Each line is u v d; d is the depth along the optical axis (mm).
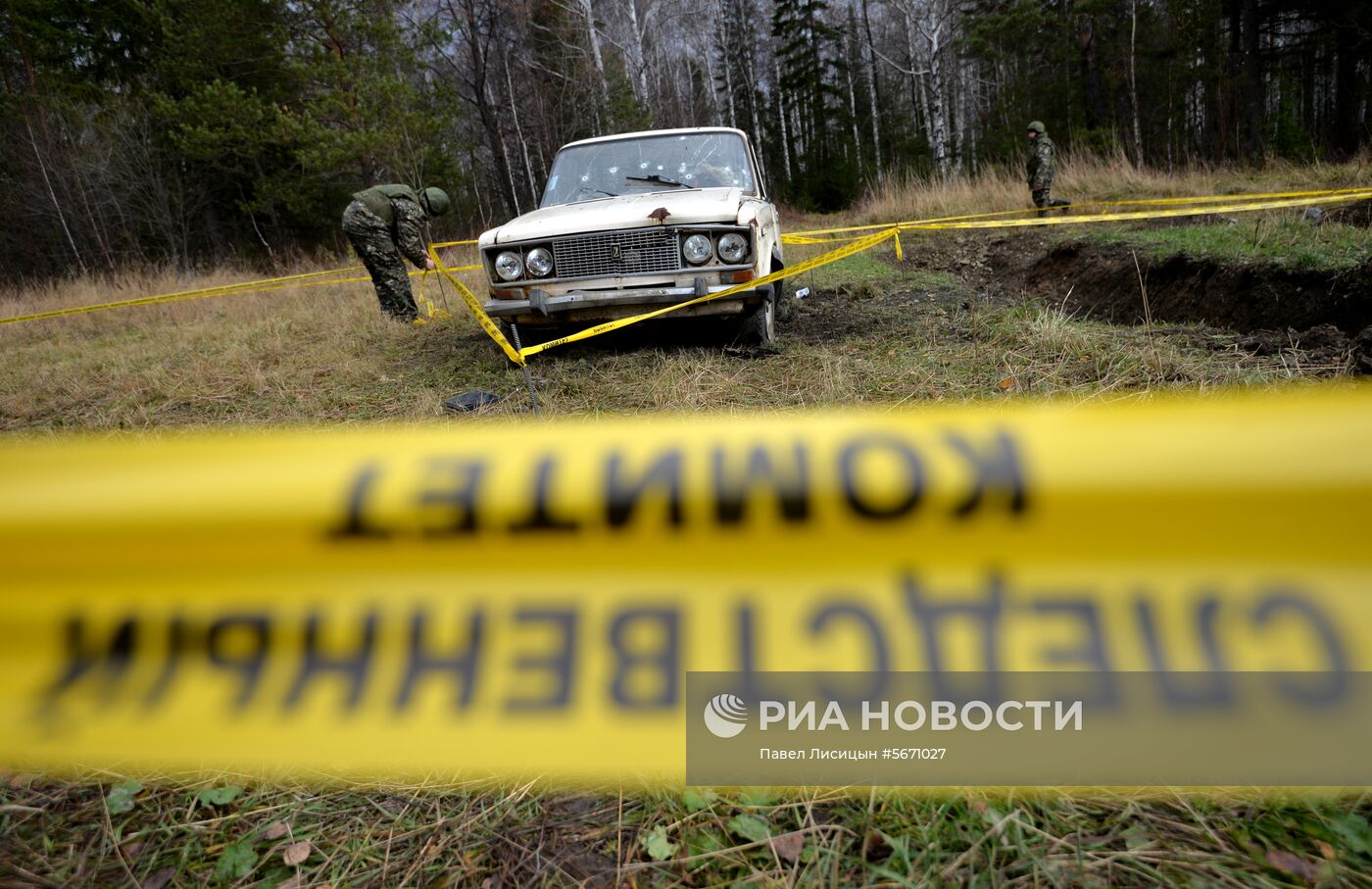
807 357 4254
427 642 964
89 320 9477
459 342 5684
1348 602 874
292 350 5812
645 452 942
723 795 1257
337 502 966
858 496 906
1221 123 21016
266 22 16297
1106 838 1137
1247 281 4633
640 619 943
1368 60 20688
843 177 24938
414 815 1305
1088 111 22984
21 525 987
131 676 989
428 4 18781
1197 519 885
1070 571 904
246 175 19062
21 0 18891
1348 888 1035
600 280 4270
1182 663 883
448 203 6789
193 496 982
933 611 915
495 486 942
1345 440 868
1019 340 4008
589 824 1268
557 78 21156
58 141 18469
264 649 982
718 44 30531
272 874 1218
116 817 1332
